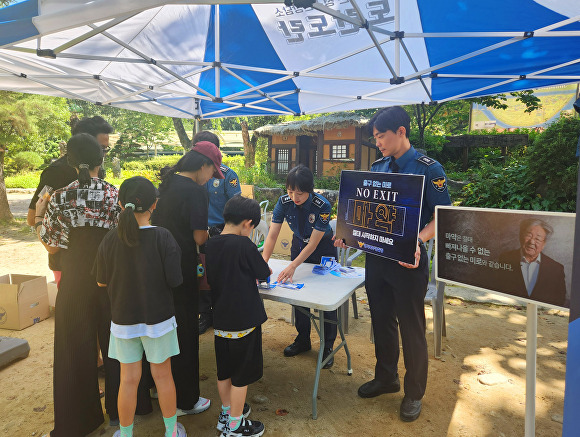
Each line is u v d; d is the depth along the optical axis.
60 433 2.43
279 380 3.25
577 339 1.39
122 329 2.19
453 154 13.29
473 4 3.70
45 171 2.95
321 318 2.76
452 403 2.94
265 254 3.38
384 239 2.60
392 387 3.02
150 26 4.41
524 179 7.12
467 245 1.84
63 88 5.56
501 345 3.88
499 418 2.76
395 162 2.68
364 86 5.96
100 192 2.50
